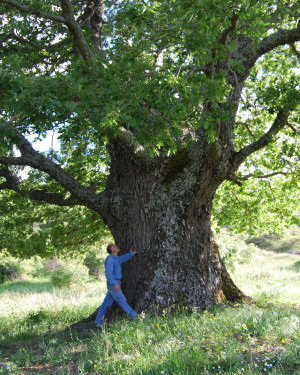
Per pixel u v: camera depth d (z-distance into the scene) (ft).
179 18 16.40
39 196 30.09
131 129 25.23
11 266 103.86
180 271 25.34
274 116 37.81
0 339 26.76
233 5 16.14
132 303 24.90
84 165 37.91
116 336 19.16
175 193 25.79
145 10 15.83
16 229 39.40
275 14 24.88
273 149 39.40
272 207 42.42
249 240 145.38
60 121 16.19
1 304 48.44
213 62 18.40
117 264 24.45
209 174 25.76
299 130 34.32
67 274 83.41
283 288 32.71
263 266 88.48
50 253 42.24
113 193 27.12
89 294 54.95
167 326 19.80
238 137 41.11
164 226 25.68
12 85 14.46
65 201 29.94
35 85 14.79
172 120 16.69
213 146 23.82
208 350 15.70
